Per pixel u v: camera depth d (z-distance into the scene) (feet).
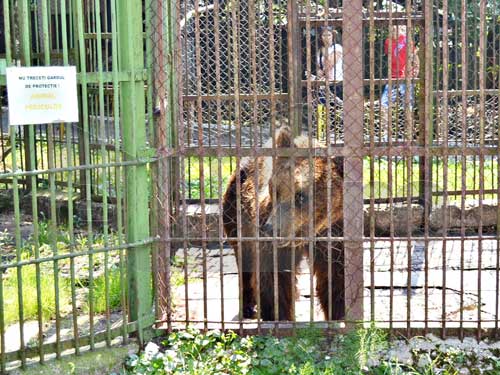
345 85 11.19
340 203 12.48
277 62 21.80
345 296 11.68
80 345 11.14
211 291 14.10
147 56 11.64
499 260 11.48
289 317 12.25
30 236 17.75
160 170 11.76
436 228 18.15
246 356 11.13
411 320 11.62
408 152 11.23
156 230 11.91
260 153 11.40
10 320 12.34
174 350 11.41
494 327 11.64
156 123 11.83
